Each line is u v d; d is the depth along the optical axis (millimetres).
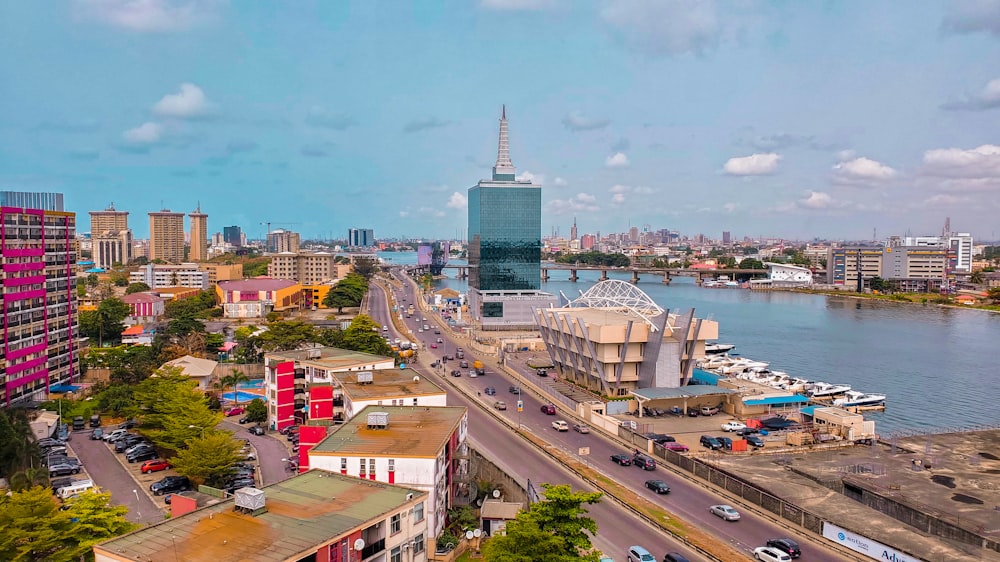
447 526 100375
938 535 97812
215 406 174250
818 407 169500
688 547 91438
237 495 72500
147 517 105562
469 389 194000
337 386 141500
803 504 109000
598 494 78812
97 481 123062
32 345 171500
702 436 147375
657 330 176000
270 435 150625
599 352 179375
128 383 183000
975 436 153000
